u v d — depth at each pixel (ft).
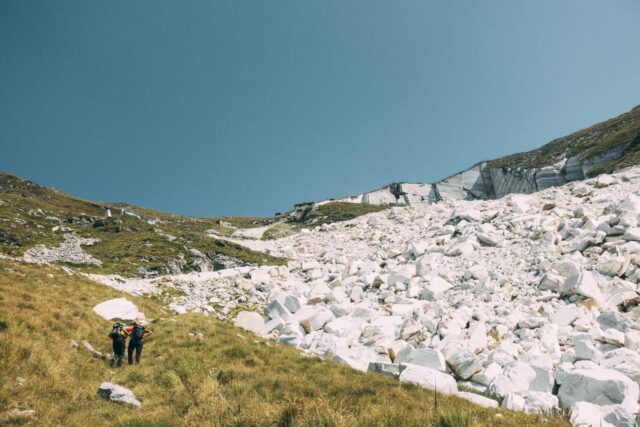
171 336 51.34
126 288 100.22
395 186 545.44
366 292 90.38
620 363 43.88
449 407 30.66
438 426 26.99
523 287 72.90
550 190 147.74
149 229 253.03
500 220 115.85
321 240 205.46
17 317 40.96
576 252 78.59
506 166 447.42
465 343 55.62
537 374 43.55
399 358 54.80
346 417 28.07
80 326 47.65
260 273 123.13
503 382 43.39
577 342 49.24
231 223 507.71
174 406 33.22
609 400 37.14
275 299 82.02
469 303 69.97
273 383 38.14
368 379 42.19
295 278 122.01
